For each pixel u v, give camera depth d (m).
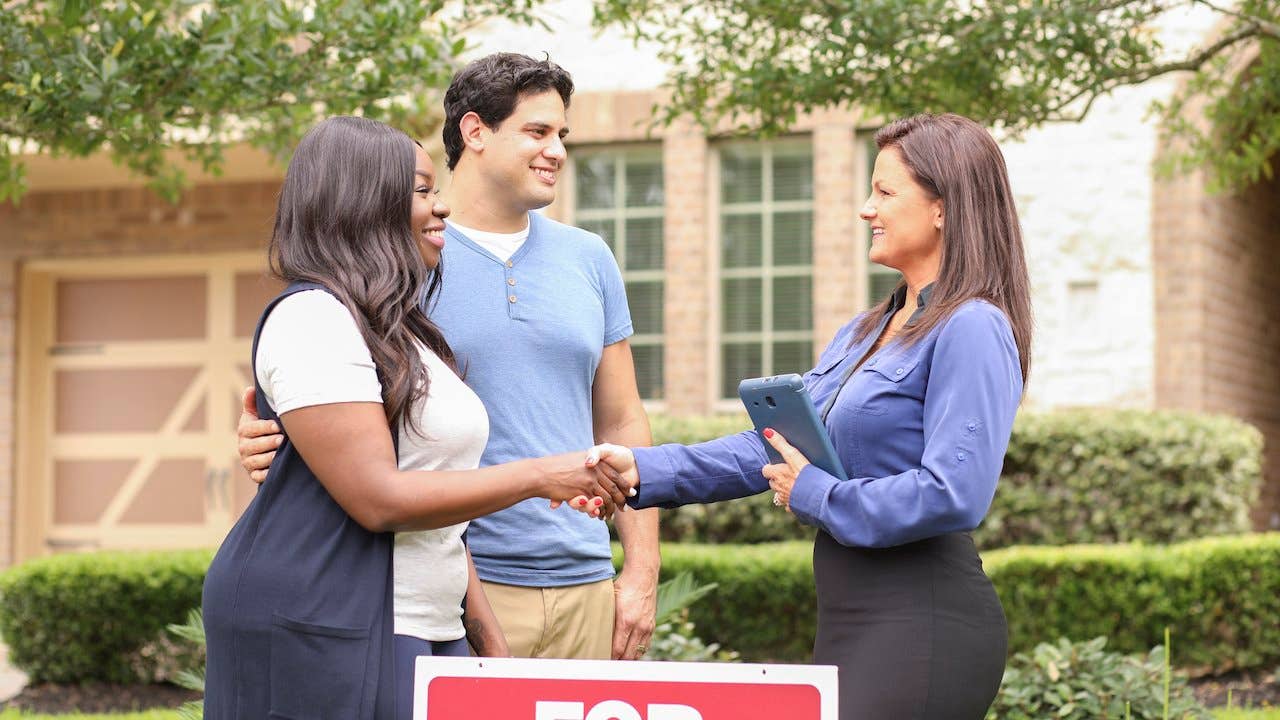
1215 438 6.94
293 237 2.22
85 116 3.90
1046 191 7.82
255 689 2.09
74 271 9.49
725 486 2.63
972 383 2.24
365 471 2.09
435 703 2.10
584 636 2.96
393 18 4.03
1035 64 4.33
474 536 2.90
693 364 8.13
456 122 3.02
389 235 2.25
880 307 2.64
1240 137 5.29
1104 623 6.06
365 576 2.13
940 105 4.60
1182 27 7.58
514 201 2.99
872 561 2.35
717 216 8.33
